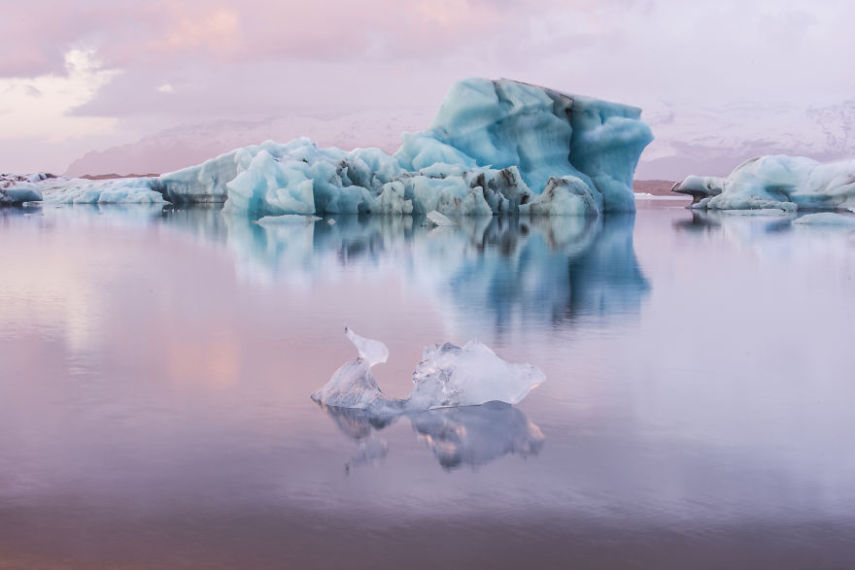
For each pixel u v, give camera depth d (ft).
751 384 16.24
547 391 15.67
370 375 15.39
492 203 96.53
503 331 22.31
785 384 16.25
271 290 31.17
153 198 127.95
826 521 9.43
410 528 9.20
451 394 14.79
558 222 86.48
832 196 112.37
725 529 9.21
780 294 30.89
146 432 12.87
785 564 8.38
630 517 9.53
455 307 26.84
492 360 15.52
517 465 11.40
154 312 25.48
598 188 108.78
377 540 8.88
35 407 14.32
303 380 16.51
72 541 8.88
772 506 9.88
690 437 12.69
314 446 12.26
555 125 105.40
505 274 37.55
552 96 106.83
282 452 11.94
